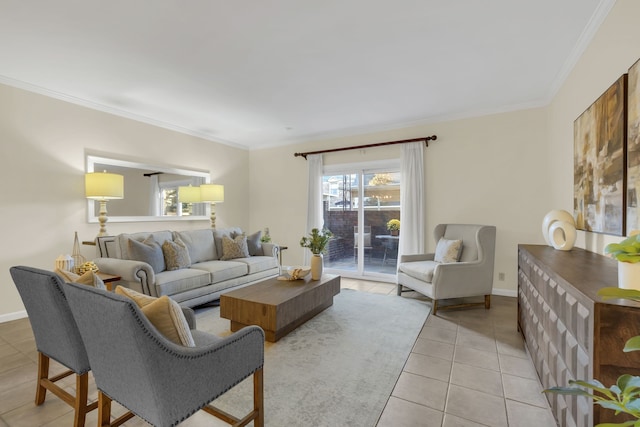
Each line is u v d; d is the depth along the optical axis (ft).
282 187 18.81
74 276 5.65
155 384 3.76
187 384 4.05
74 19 7.04
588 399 3.74
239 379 4.77
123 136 13.34
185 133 15.99
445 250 12.28
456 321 10.34
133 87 10.84
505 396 6.25
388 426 5.39
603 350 3.53
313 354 8.04
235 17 7.04
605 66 6.85
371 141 16.05
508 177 12.88
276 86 10.82
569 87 9.40
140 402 3.98
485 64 9.32
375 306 11.91
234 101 12.21
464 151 13.74
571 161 9.31
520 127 12.63
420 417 5.62
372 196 16.49
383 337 9.09
